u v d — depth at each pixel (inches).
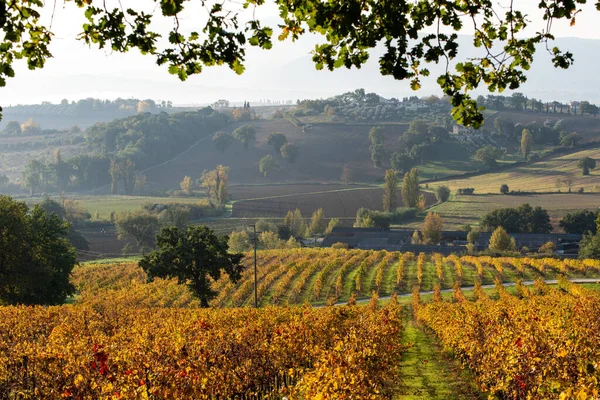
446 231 4854.8
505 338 789.2
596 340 792.9
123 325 1294.3
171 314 1423.5
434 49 306.7
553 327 823.1
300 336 928.9
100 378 629.0
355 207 6432.1
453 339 1087.0
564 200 6102.4
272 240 4456.2
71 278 3036.4
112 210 6269.7
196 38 299.1
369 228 4931.1
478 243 4436.5
